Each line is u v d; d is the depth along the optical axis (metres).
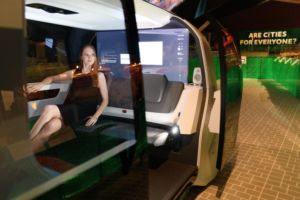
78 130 1.67
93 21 2.10
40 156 1.24
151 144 2.71
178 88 2.91
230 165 3.50
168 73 3.67
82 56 2.23
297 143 4.24
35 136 1.46
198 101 2.73
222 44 2.47
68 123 1.79
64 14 1.92
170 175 2.51
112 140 1.52
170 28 3.50
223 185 3.02
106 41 2.23
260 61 11.66
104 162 1.30
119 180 1.36
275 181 3.09
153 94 2.94
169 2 4.24
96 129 1.68
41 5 1.70
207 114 2.71
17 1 0.83
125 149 1.42
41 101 1.85
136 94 1.46
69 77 2.12
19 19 0.85
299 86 7.56
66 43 2.26
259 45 11.41
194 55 3.47
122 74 1.96
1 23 0.80
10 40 0.83
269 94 8.31
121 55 2.02
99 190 1.24
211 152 2.89
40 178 1.02
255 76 11.95
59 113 1.80
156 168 2.66
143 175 1.53
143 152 1.52
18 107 0.88
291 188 2.93
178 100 2.87
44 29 2.12
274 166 3.46
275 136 4.57
